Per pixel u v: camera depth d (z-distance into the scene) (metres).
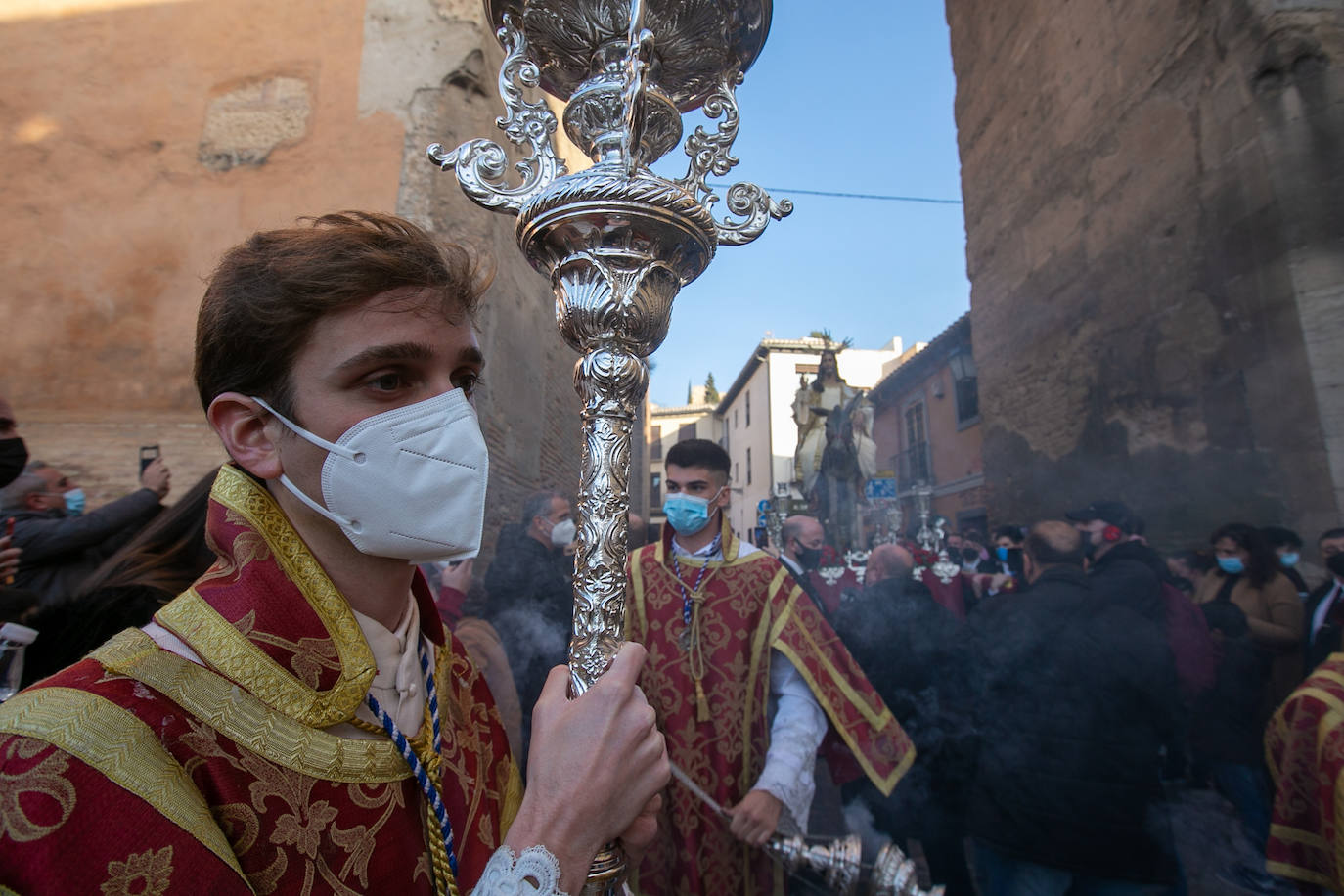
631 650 0.71
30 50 4.82
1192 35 4.50
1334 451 3.44
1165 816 2.16
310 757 0.62
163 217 4.59
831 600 3.95
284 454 0.69
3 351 4.42
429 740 0.76
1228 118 4.17
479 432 0.76
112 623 1.09
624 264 0.78
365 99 4.67
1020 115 6.88
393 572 0.76
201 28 4.86
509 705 2.59
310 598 0.67
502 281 5.46
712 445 2.20
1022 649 2.43
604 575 0.76
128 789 0.51
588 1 0.83
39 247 4.56
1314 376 3.54
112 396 4.38
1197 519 4.32
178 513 1.17
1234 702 2.92
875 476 9.90
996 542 5.43
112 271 4.53
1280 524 3.68
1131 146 5.15
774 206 0.92
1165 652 2.25
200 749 0.56
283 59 4.79
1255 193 3.95
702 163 0.97
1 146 4.69
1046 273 6.38
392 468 0.68
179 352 4.43
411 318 0.70
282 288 0.65
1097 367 5.54
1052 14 6.31
